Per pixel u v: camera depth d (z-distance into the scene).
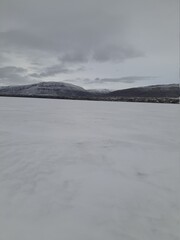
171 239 1.64
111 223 1.83
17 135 5.73
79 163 3.46
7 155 3.80
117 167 3.31
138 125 8.53
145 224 1.82
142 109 21.28
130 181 2.75
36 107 19.08
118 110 18.61
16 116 10.62
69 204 2.12
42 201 2.17
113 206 2.11
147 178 2.87
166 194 2.39
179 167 3.35
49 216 1.91
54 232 1.69
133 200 2.24
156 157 3.91
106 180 2.76
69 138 5.57
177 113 15.80
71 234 1.67
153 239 1.64
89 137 5.80
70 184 2.61
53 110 15.95
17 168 3.13
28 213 1.94
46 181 2.68
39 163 3.39
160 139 5.68
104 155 3.99
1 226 1.74
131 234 1.69
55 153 4.04
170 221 1.87
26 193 2.33
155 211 2.03
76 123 8.70
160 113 15.73
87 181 2.72
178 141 5.42
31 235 1.64
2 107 17.44
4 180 2.67
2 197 2.23
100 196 2.31
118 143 5.11
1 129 6.60
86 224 1.80
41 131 6.49
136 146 4.80
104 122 9.38
